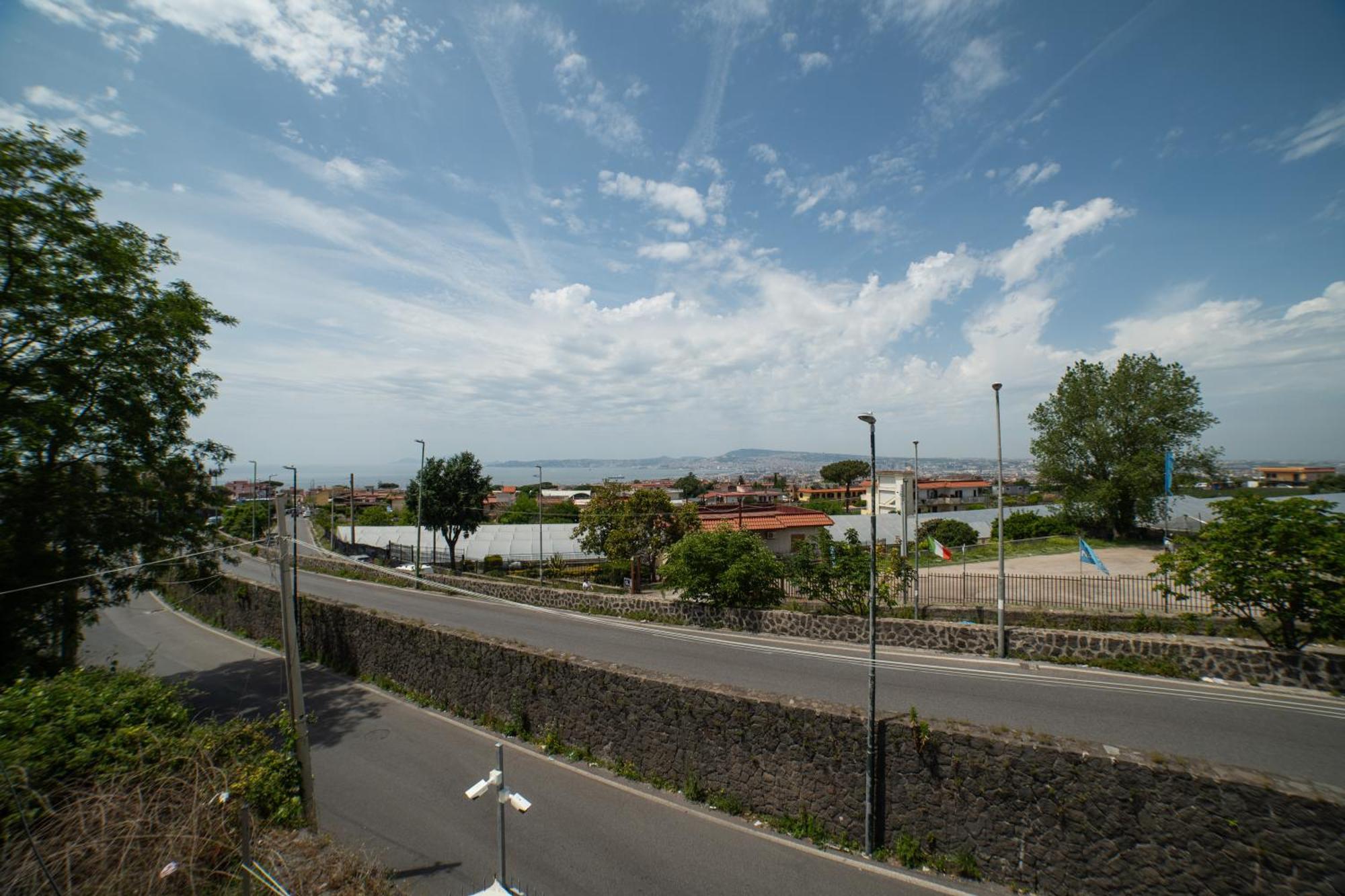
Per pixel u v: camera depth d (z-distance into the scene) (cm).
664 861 836
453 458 4162
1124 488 4012
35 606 1536
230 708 1588
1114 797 709
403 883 782
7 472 1553
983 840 775
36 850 601
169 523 1845
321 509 7181
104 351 1661
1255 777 654
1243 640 1620
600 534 3753
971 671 1568
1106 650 1578
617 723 1147
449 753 1240
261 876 634
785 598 2333
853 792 867
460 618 2502
